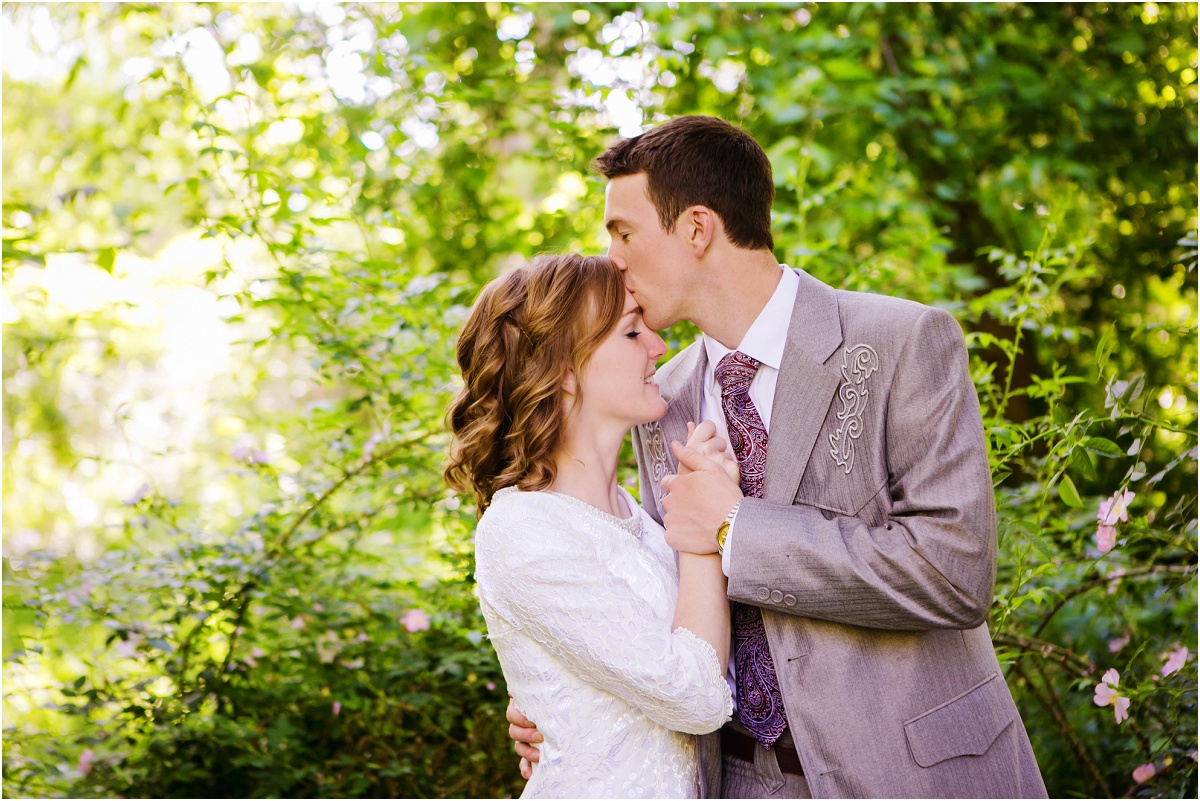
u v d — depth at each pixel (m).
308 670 2.99
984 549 1.46
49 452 4.51
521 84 3.58
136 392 4.57
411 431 2.96
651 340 1.71
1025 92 4.05
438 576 3.09
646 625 1.50
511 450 1.62
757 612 1.67
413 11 4.47
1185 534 2.36
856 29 4.07
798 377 1.63
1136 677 2.48
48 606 2.92
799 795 1.64
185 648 2.98
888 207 3.73
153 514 3.11
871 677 1.55
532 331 1.62
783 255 3.04
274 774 2.89
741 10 4.01
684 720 1.49
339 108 4.01
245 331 3.60
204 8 3.95
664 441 1.88
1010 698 1.65
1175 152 4.40
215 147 3.04
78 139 4.61
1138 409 2.18
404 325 2.89
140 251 3.58
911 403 1.53
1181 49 4.46
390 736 3.06
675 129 1.69
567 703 1.54
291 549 3.03
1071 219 4.30
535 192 4.15
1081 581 2.66
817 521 1.54
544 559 1.52
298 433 3.36
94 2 4.23
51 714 3.20
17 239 3.02
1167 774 2.46
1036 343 4.08
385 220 3.23
